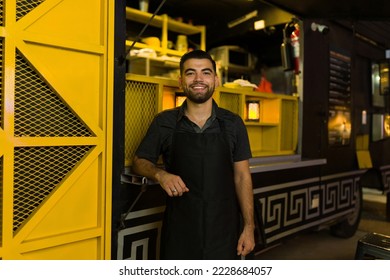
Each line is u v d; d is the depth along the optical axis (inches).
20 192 71.0
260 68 204.2
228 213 75.6
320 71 150.9
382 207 233.8
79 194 77.4
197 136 74.8
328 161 152.6
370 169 195.9
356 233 178.9
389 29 200.8
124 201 84.5
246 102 127.0
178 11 179.6
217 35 187.5
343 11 136.7
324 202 148.3
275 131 134.9
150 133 78.7
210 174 73.9
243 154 79.7
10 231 68.4
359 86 176.7
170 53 168.7
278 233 124.1
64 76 74.2
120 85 82.1
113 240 82.0
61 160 75.9
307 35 144.3
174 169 75.6
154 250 91.0
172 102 104.7
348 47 167.6
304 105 143.8
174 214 74.9
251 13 168.2
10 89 67.6
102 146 79.5
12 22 67.0
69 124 76.3
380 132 185.6
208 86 74.5
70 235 75.2
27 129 71.1
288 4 131.0
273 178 121.7
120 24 81.6
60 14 73.4
